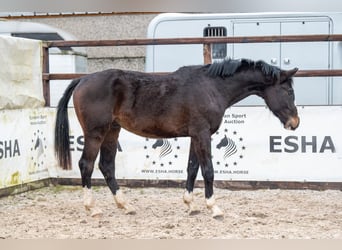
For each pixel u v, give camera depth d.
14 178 8.52
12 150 8.47
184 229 6.40
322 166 8.71
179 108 6.89
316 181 8.74
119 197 7.27
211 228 6.43
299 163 8.76
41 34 12.64
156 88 6.94
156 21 10.83
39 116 9.23
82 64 13.00
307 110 8.70
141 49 15.05
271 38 8.74
